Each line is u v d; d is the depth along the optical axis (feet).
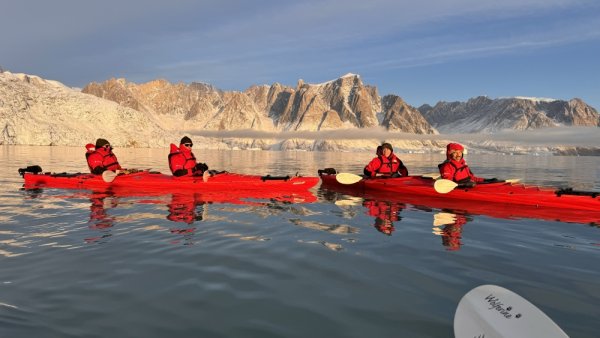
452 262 18.04
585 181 71.82
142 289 14.37
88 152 45.55
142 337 10.87
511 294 11.64
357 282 15.29
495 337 10.05
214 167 108.88
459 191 37.52
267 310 12.69
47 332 11.06
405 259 18.45
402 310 12.71
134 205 32.91
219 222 26.55
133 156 177.37
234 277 15.76
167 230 24.02
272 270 16.67
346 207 33.63
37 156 140.46
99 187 43.78
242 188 42.47
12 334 10.87
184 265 17.24
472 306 11.55
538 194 33.73
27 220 26.58
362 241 21.86
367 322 11.85
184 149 43.75
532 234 24.20
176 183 42.37
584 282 15.55
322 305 13.09
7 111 418.10
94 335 10.96
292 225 25.93
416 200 37.81
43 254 18.63
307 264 17.53
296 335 11.05
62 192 40.14
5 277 15.44
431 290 14.49
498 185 37.68
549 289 14.76
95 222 26.14
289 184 43.04
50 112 477.36
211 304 13.12
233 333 11.15
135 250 19.49
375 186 44.65
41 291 14.03
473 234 23.98
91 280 15.24
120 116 562.66
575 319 12.18
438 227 25.93
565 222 27.89
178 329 11.37
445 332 11.20
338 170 104.22
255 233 23.52
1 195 38.17
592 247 21.17
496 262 18.15
